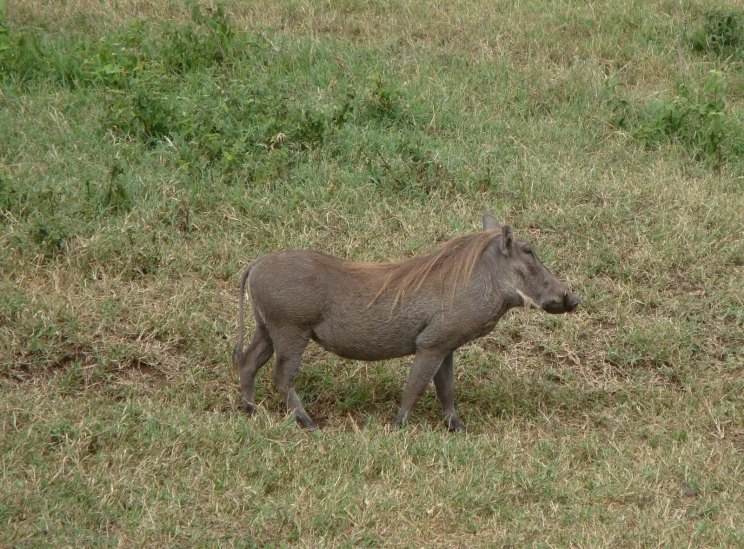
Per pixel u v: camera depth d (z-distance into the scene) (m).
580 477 20.31
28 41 37.09
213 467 19.50
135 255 26.42
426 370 21.67
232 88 33.94
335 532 17.91
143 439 19.97
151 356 23.31
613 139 35.69
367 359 22.23
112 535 17.31
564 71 39.59
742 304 27.14
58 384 22.05
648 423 23.00
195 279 26.22
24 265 25.56
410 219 29.55
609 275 28.34
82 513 17.61
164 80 34.88
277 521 17.98
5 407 20.45
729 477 20.23
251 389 22.27
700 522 18.77
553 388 24.03
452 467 20.11
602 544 17.66
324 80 37.25
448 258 21.70
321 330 21.72
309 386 23.41
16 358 22.58
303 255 21.62
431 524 18.38
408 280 21.48
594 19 44.22
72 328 23.38
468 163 32.69
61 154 30.81
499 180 31.84
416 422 22.61
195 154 31.03
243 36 38.91
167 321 24.12
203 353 23.70
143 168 30.61
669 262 28.50
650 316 26.84
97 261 26.11
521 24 43.53
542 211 30.44
